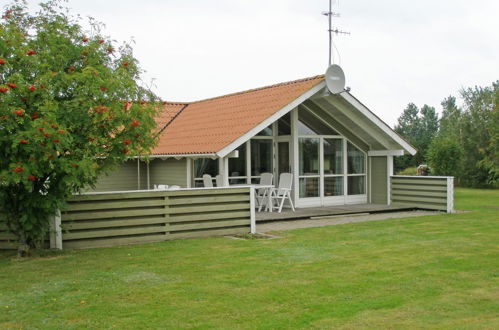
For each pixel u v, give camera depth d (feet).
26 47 30.35
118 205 36.37
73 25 33.50
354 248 33.83
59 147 28.45
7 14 33.09
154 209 37.60
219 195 39.96
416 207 57.67
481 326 18.75
